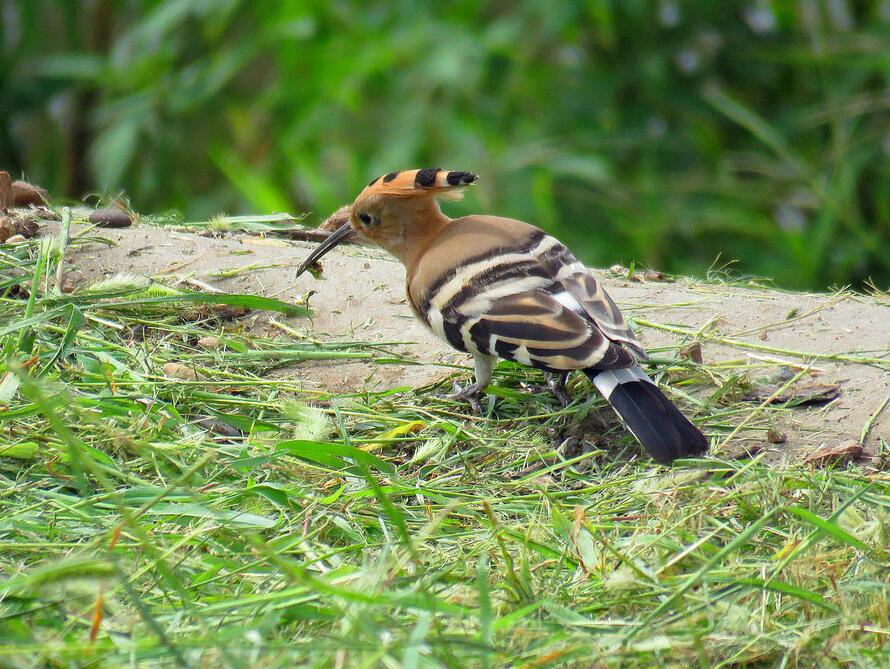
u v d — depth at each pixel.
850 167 18.88
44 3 22.72
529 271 9.53
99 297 10.20
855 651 6.54
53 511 7.68
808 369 10.10
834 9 20.38
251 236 13.06
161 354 10.21
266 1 20.45
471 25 19.72
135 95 20.28
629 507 8.29
